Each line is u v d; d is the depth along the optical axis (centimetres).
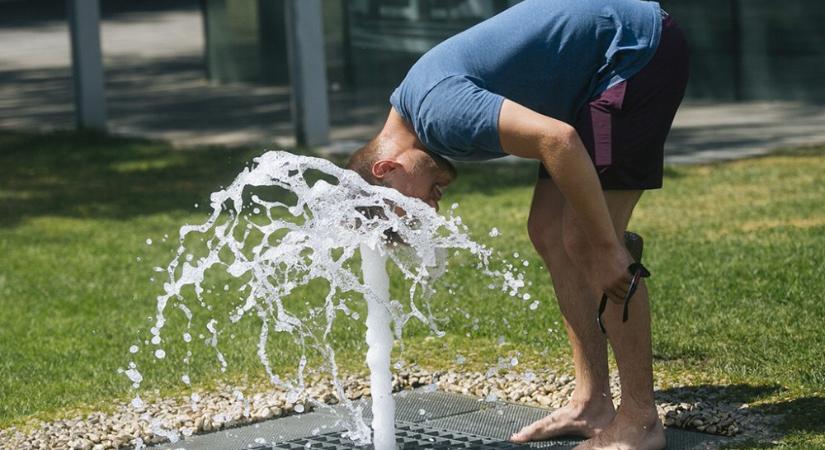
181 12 4700
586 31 550
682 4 2312
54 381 791
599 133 550
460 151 540
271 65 2684
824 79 2156
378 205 536
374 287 586
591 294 609
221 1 2783
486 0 2009
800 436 584
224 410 695
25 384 788
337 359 808
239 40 2752
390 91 2094
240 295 1024
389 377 595
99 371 808
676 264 1020
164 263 1173
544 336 829
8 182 1734
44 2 5384
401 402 702
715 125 1978
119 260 1195
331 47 2116
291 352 827
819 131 1847
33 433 673
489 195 1464
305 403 706
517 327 858
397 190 550
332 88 2123
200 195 1561
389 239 563
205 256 1195
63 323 956
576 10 552
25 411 727
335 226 544
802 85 2184
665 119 562
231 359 817
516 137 516
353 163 560
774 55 2212
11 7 5228
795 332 788
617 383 703
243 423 681
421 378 747
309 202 541
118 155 1920
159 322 591
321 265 569
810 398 646
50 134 2170
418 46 2075
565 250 603
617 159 552
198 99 2606
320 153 1842
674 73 559
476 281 1012
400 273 1055
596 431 614
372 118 2112
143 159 1881
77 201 1560
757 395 661
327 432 654
